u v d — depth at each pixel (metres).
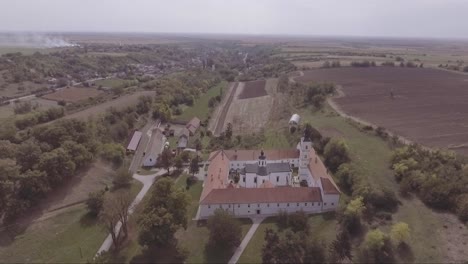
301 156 105.38
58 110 152.50
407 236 71.75
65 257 75.19
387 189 90.19
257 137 149.25
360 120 149.38
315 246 69.25
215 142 148.12
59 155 98.44
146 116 176.50
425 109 162.62
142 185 110.06
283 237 74.44
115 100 187.25
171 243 77.31
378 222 82.00
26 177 88.44
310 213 90.25
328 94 194.50
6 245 78.00
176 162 119.50
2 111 159.38
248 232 82.81
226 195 89.31
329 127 142.62
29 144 99.19
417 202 89.00
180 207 78.88
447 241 74.00
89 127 128.25
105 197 93.75
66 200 96.31
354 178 97.00
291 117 159.88
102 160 119.38
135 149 137.50
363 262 70.19
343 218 81.75
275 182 104.06
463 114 152.62
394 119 149.38
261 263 72.25
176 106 194.88
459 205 82.12
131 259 74.19
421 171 97.12
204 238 81.00
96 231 85.00
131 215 90.44
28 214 87.50
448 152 104.50
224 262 72.88
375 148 120.25
